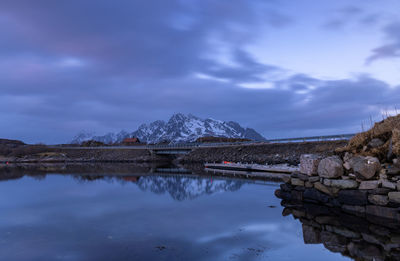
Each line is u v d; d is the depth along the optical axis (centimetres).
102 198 2809
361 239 1359
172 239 1423
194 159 11500
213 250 1251
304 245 1295
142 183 4241
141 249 1277
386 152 2017
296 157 7238
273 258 1145
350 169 2059
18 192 3288
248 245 1312
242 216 1912
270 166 5912
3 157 15662
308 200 2344
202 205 2358
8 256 1219
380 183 1777
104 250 1271
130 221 1820
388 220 1666
